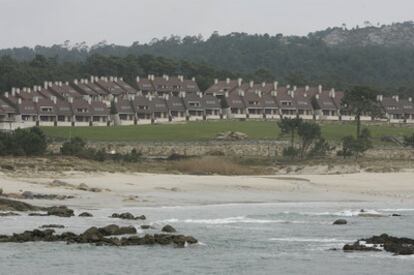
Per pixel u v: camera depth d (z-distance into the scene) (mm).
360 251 190125
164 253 180875
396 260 179750
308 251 190125
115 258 173000
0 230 199250
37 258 170125
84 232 194375
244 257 180250
